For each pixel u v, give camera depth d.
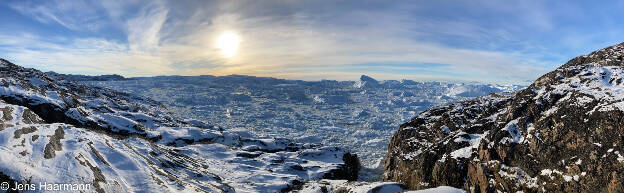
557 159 28.45
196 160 54.94
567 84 35.81
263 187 44.41
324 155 78.38
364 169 86.94
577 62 45.28
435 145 45.81
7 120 30.91
